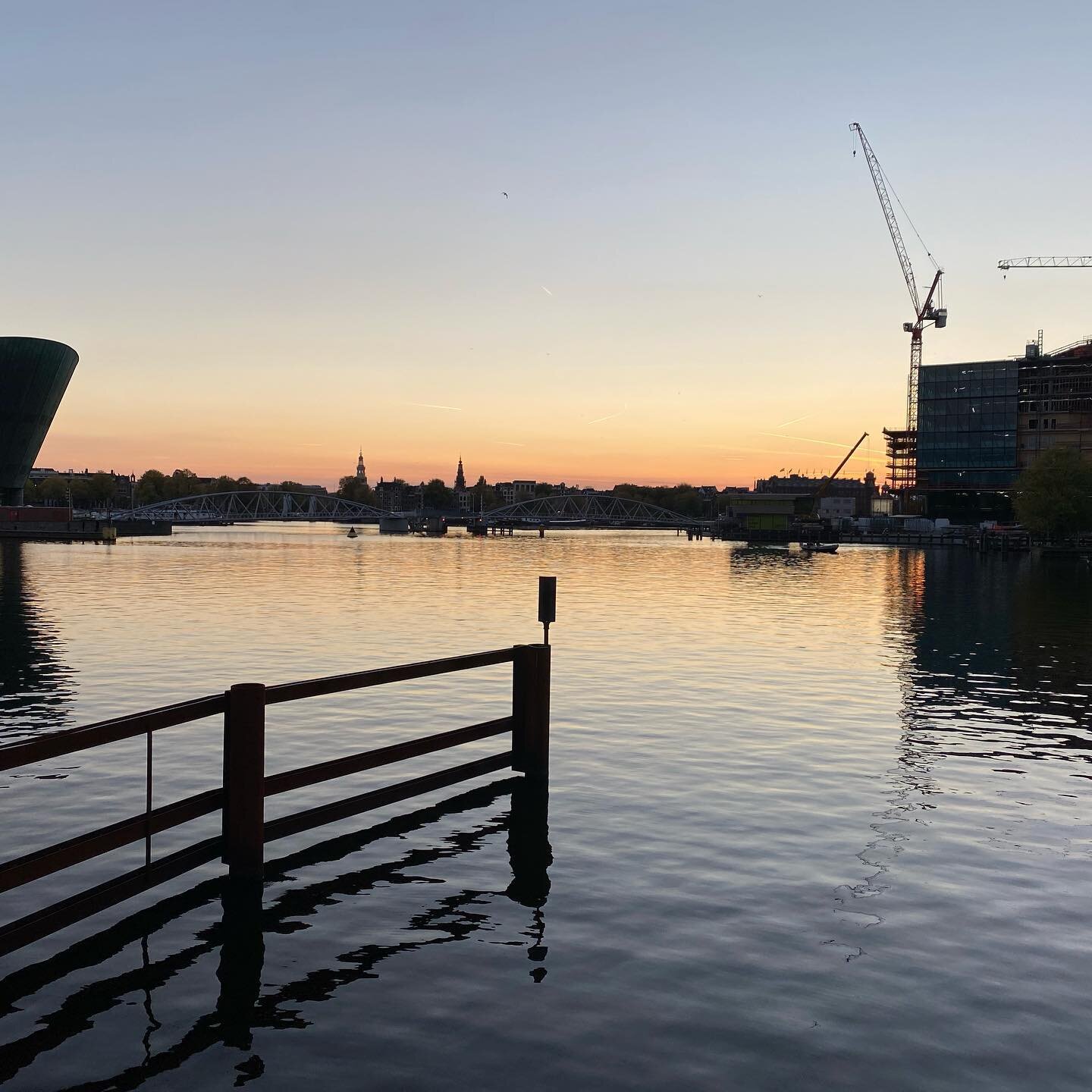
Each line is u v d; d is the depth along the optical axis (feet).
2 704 84.69
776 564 405.80
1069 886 43.98
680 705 85.46
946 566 394.73
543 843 49.80
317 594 214.48
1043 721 79.92
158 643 125.39
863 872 45.57
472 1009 33.04
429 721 77.82
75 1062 30.12
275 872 46.16
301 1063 29.94
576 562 415.64
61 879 44.29
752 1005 33.24
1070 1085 28.66
